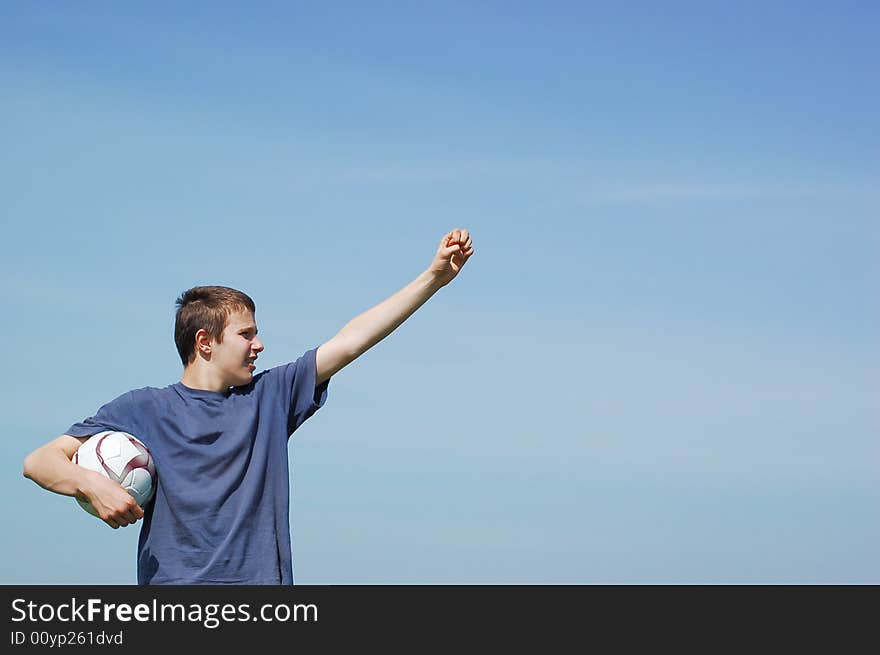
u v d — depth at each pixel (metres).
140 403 6.18
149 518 6.00
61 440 6.03
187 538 5.87
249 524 5.96
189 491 5.91
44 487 5.79
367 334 6.41
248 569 5.90
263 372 6.48
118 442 5.92
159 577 5.86
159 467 5.99
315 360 6.40
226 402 6.22
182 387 6.29
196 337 6.28
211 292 6.39
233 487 5.98
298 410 6.41
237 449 6.04
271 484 6.11
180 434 6.06
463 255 6.31
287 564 6.04
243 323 6.33
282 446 6.20
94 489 5.60
